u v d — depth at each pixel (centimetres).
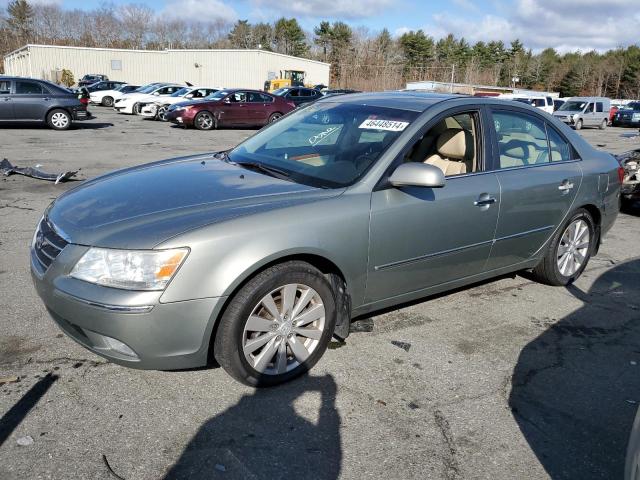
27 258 483
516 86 9256
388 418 280
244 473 238
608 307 438
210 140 1609
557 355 356
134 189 325
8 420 262
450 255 366
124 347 268
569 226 459
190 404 282
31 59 4541
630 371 340
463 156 387
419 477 241
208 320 269
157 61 4869
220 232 270
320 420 276
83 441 251
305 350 311
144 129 1872
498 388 313
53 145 1300
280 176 348
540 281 480
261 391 297
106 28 9325
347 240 309
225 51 4850
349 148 355
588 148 480
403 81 7575
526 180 403
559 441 271
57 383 294
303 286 300
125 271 260
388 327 379
